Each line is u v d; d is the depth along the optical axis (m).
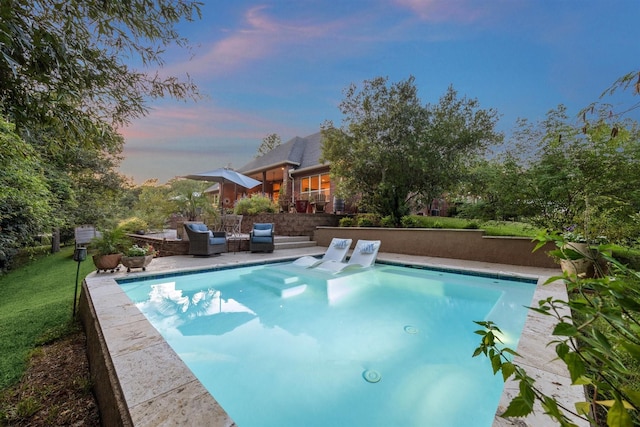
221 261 6.29
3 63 1.98
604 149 4.59
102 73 2.96
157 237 8.56
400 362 2.55
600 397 1.42
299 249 8.76
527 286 4.79
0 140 2.56
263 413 1.92
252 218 10.77
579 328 0.69
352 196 10.40
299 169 14.74
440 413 1.89
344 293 4.64
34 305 4.49
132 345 2.13
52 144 3.37
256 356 2.67
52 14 2.46
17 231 5.51
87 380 2.30
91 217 10.03
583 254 0.84
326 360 2.58
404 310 3.87
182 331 3.23
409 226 8.62
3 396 2.12
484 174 6.33
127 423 1.35
